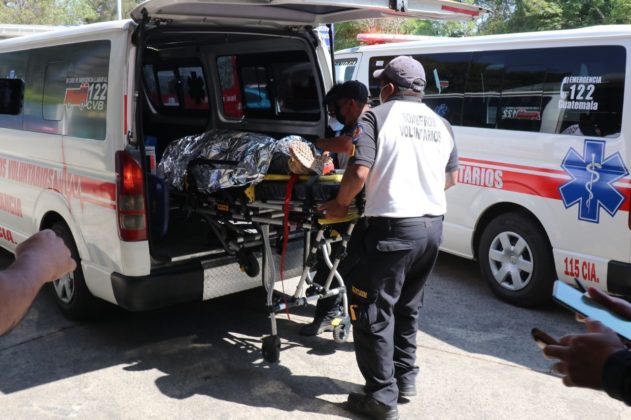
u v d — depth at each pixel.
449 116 5.54
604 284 4.34
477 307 5.01
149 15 3.66
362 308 3.29
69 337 4.35
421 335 4.46
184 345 4.26
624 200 4.19
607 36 4.38
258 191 3.66
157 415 3.39
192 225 4.55
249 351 4.18
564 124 4.60
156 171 4.29
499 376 3.86
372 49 6.68
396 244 3.18
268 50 5.02
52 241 1.28
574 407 3.51
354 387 3.72
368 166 3.10
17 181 4.88
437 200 3.30
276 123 5.14
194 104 5.91
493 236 5.14
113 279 3.81
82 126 4.01
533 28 20.58
